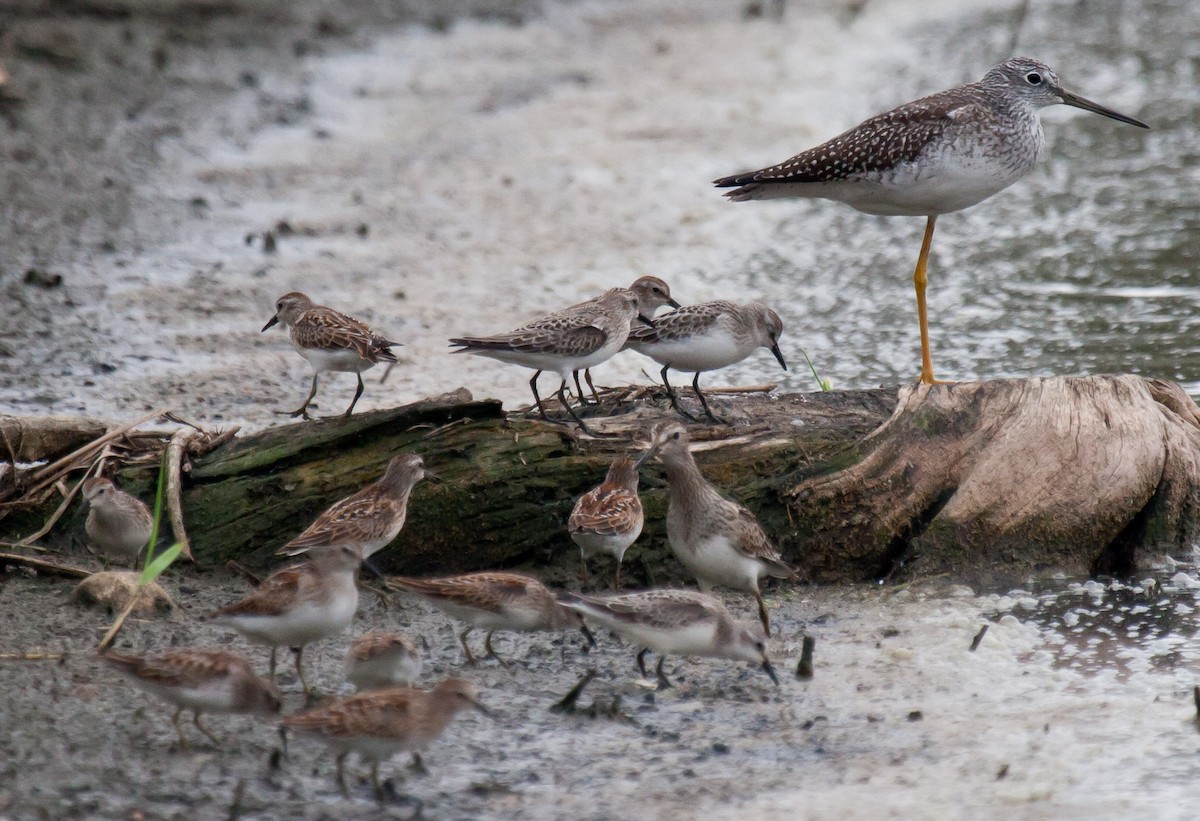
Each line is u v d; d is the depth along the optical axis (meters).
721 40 41.44
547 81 37.12
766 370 19.55
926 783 10.09
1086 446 14.06
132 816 9.35
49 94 32.84
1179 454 14.29
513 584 11.71
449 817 9.58
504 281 23.30
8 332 20.19
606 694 11.56
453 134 32.38
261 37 39.81
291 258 24.23
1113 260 24.38
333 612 10.87
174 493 13.69
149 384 18.59
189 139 30.86
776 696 11.54
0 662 11.48
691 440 14.07
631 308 15.09
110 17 39.59
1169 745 10.60
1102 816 9.60
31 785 9.63
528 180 29.11
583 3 46.47
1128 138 31.64
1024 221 26.75
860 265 24.52
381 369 19.33
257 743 10.48
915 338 20.83
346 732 9.48
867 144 16.05
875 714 11.20
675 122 33.16
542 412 14.66
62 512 13.93
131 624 12.36
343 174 29.28
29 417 14.47
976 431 14.12
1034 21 41.84
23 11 39.03
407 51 40.00
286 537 13.65
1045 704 11.35
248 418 17.44
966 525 13.86
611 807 9.75
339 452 13.90
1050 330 21.02
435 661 12.10
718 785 10.06
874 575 13.98
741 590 13.64
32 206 25.92
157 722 10.70
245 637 11.28
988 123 16.02
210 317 21.39
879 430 14.09
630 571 13.77
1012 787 10.02
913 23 42.50
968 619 12.97
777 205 27.91
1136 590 13.65
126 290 22.30
